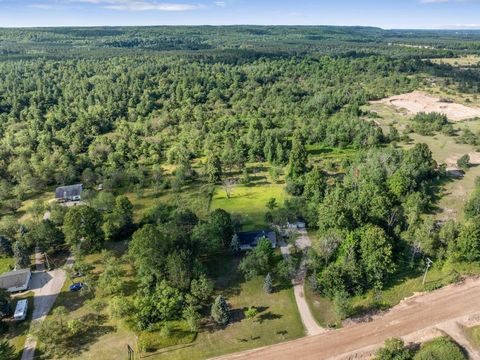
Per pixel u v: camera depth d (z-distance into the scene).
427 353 64.75
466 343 68.50
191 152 161.00
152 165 155.12
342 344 69.12
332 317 75.50
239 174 145.62
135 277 86.94
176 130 192.75
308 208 105.88
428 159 128.00
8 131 187.00
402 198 108.00
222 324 73.56
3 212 119.19
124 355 67.31
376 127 173.75
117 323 73.94
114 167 144.12
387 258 80.94
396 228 94.81
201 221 99.50
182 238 87.50
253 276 83.56
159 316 72.81
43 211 112.31
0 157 149.75
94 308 75.62
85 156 156.12
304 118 198.50
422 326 72.31
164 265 80.25
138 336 70.81
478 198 101.69
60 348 68.88
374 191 104.12
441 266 86.25
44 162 142.38
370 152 138.75
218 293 81.94
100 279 81.81
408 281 83.75
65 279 87.38
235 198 125.25
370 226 86.75
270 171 143.75
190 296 74.56
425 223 91.06
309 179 119.31
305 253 94.31
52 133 186.50
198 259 90.50
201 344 69.38
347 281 79.56
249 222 109.31
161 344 69.19
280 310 77.19
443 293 80.25
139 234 81.06
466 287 81.38
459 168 136.75
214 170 135.50
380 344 68.75
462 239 85.56
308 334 71.56
